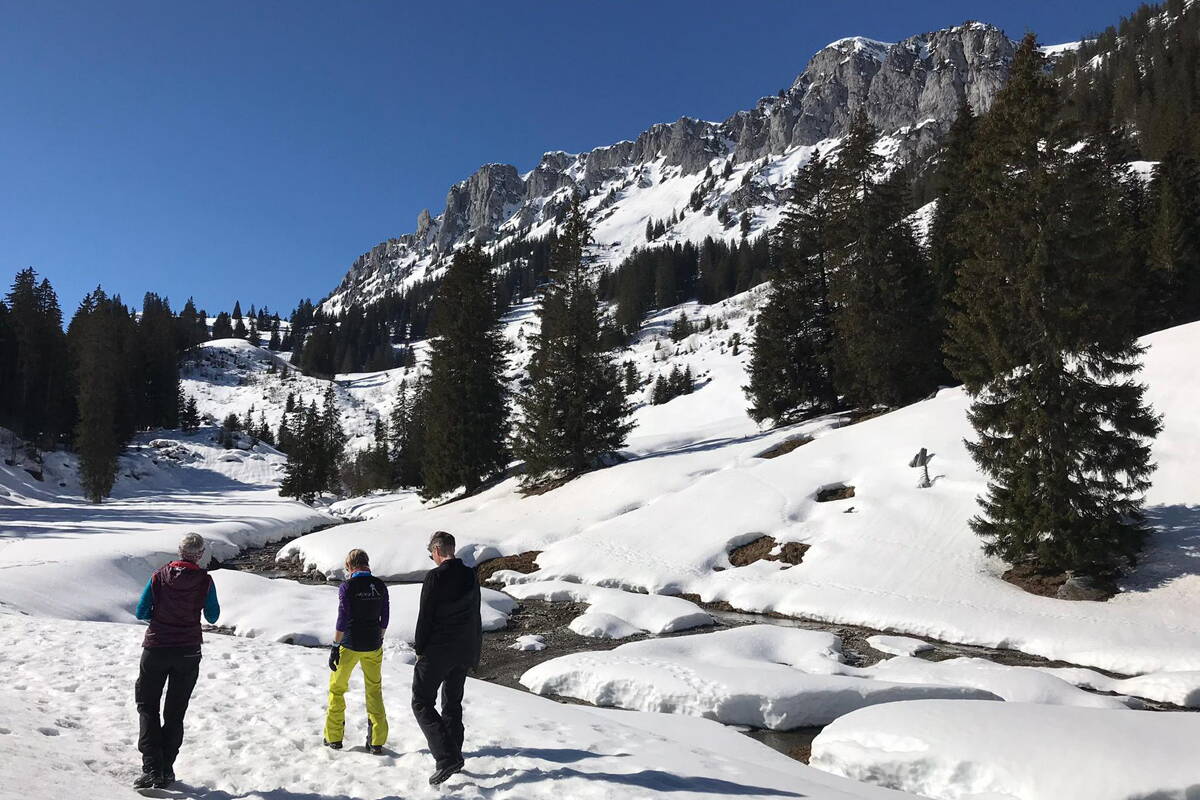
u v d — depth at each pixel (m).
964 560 19.97
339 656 6.58
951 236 31.81
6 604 15.73
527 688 12.79
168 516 45.41
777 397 39.38
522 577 24.30
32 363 79.38
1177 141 46.66
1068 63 186.00
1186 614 15.49
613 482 32.94
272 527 39.44
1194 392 23.23
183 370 157.00
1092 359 18.39
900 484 24.77
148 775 5.37
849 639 16.66
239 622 17.28
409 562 26.14
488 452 42.22
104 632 12.21
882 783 8.03
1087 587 17.30
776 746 9.95
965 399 29.31
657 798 5.59
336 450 85.19
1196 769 6.44
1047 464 17.83
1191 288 39.38
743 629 15.40
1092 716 7.93
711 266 191.62
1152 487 20.58
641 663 12.46
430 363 43.22
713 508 26.70
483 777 6.03
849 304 34.41
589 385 37.12
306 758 6.38
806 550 22.73
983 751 7.55
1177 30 153.12
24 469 71.44
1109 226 18.42
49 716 7.09
